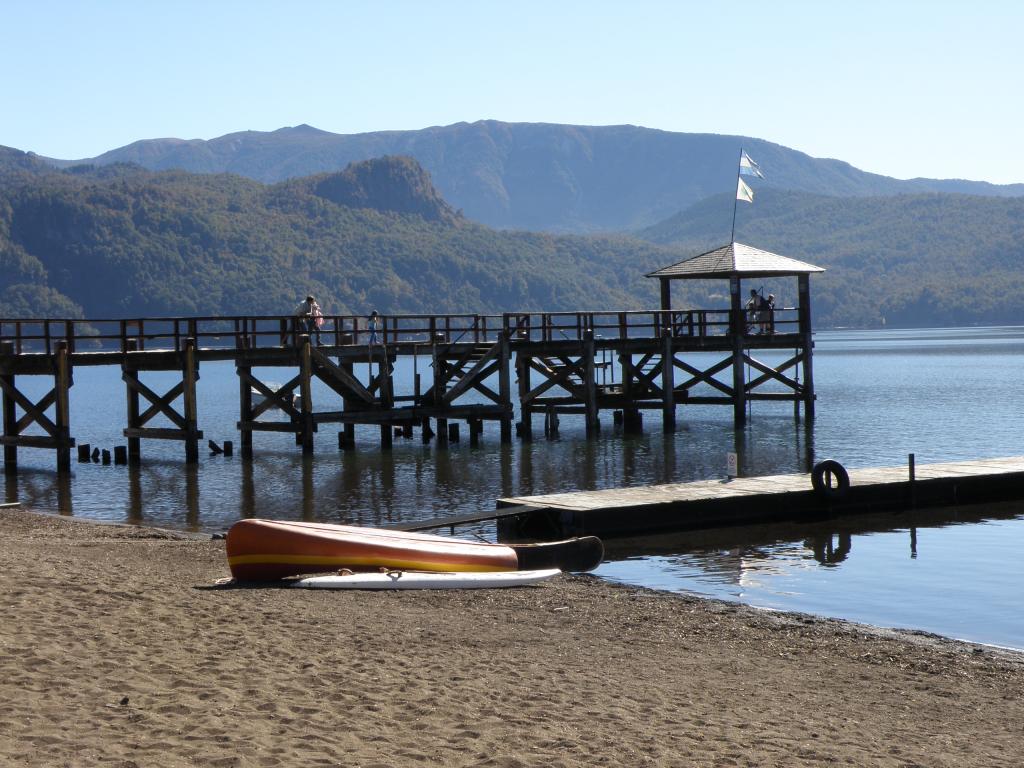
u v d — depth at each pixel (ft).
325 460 107.34
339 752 25.14
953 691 36.29
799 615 46.80
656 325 132.46
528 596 48.26
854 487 72.08
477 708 29.81
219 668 31.48
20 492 89.56
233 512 78.48
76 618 35.99
